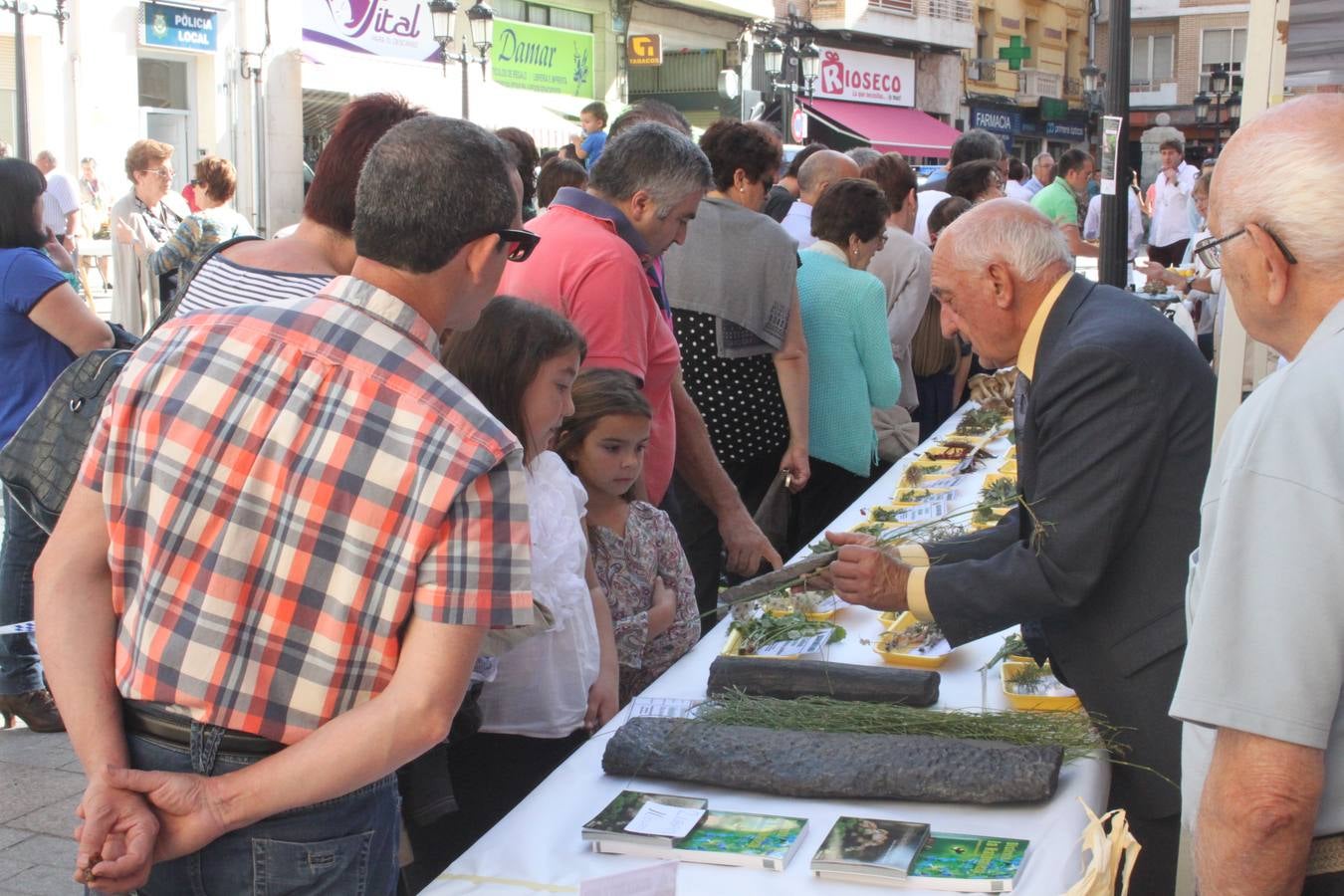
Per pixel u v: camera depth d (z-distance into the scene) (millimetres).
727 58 24375
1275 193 1555
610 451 2957
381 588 1605
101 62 14328
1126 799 2449
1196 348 2471
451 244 1665
